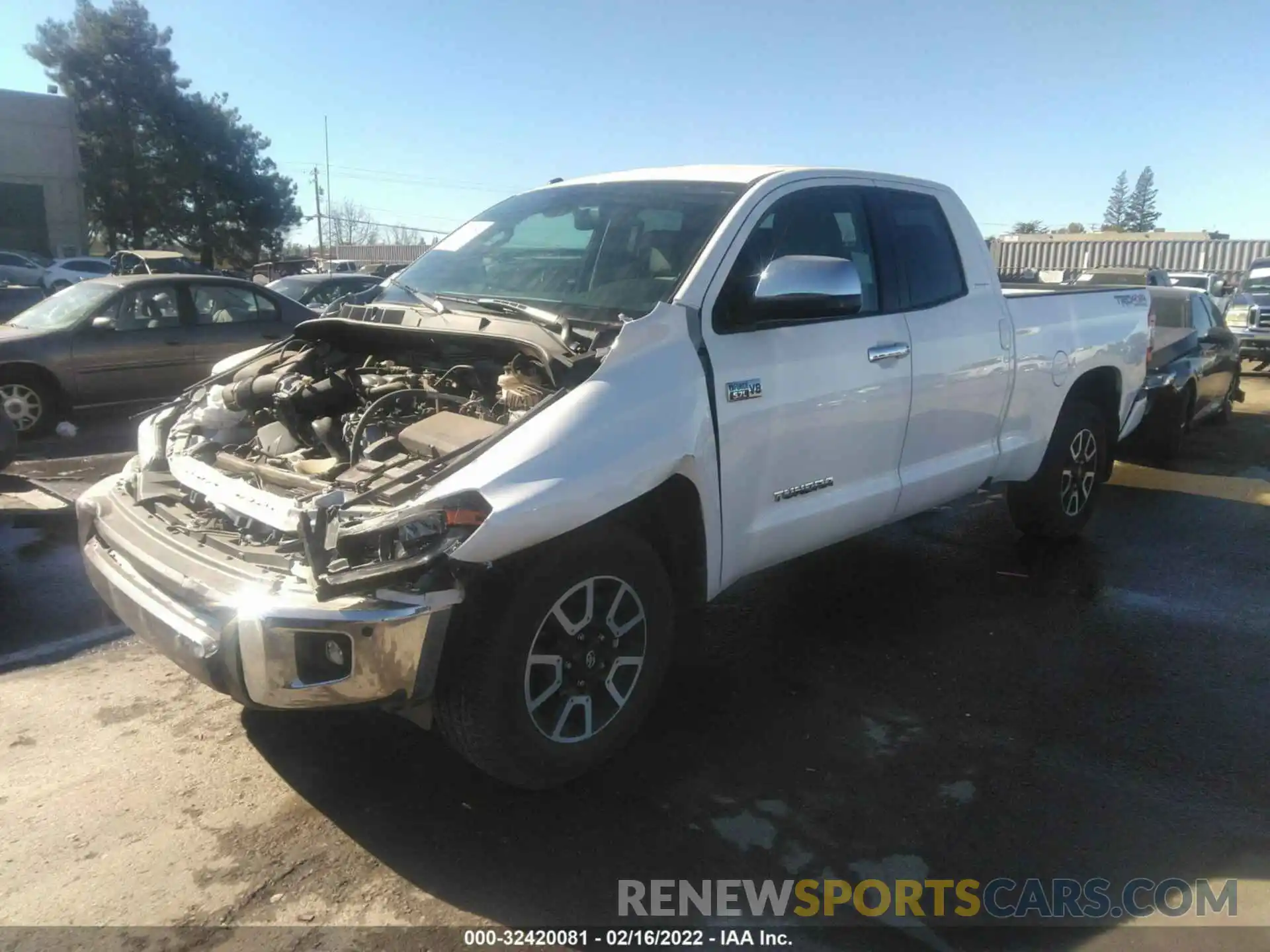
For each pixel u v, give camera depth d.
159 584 3.14
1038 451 5.52
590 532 3.14
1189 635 4.79
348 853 2.97
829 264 3.57
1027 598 5.28
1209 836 3.13
